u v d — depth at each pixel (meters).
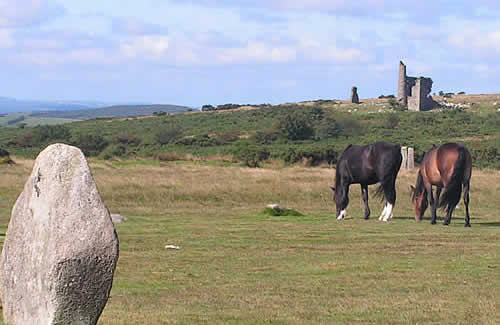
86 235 7.77
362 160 25.48
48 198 8.17
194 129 120.06
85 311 7.86
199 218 25.48
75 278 7.74
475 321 10.42
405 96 139.88
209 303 11.68
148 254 16.89
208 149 80.69
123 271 14.62
